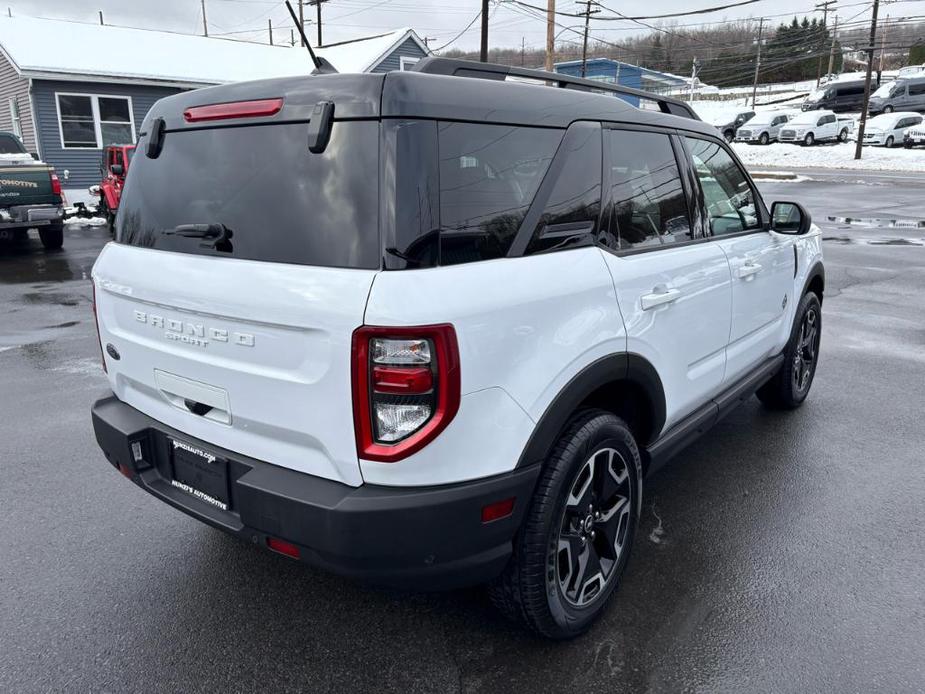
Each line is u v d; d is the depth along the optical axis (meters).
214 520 2.48
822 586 3.01
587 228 2.64
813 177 27.94
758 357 4.20
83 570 3.15
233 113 2.37
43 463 4.23
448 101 2.18
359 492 2.12
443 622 2.80
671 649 2.63
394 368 2.01
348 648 2.65
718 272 3.41
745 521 3.54
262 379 2.24
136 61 21.05
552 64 24.44
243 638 2.71
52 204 12.68
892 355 6.36
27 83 19.27
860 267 10.69
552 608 2.51
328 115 2.13
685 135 3.41
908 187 23.95
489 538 2.25
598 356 2.54
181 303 2.41
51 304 8.65
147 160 2.72
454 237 2.14
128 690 2.45
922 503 3.72
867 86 33.97
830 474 4.06
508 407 2.22
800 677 2.49
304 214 2.18
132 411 2.88
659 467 3.23
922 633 2.72
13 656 2.61
